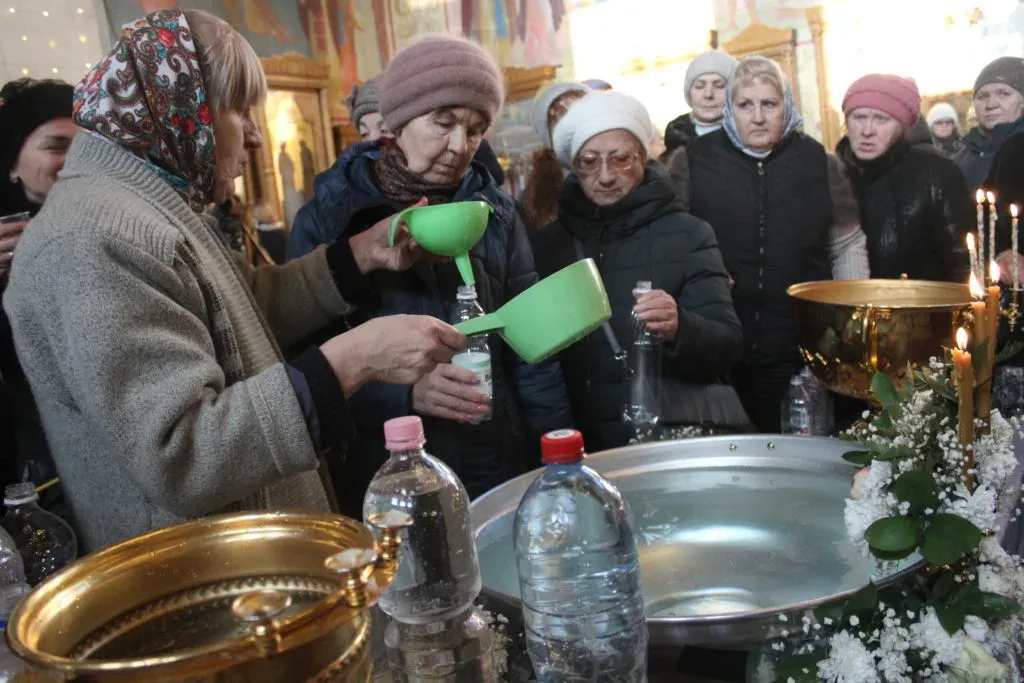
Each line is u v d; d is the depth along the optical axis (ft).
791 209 7.25
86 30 8.52
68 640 2.05
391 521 2.02
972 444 2.88
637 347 6.15
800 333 5.24
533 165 8.33
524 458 5.77
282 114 9.91
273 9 9.92
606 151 6.40
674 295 6.43
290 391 3.21
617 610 2.65
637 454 4.23
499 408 5.54
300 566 2.28
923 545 2.72
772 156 7.22
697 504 3.72
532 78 8.70
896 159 6.96
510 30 8.79
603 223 6.60
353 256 4.92
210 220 4.12
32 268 3.14
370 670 2.02
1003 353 3.03
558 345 3.11
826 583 2.93
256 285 4.83
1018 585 2.91
